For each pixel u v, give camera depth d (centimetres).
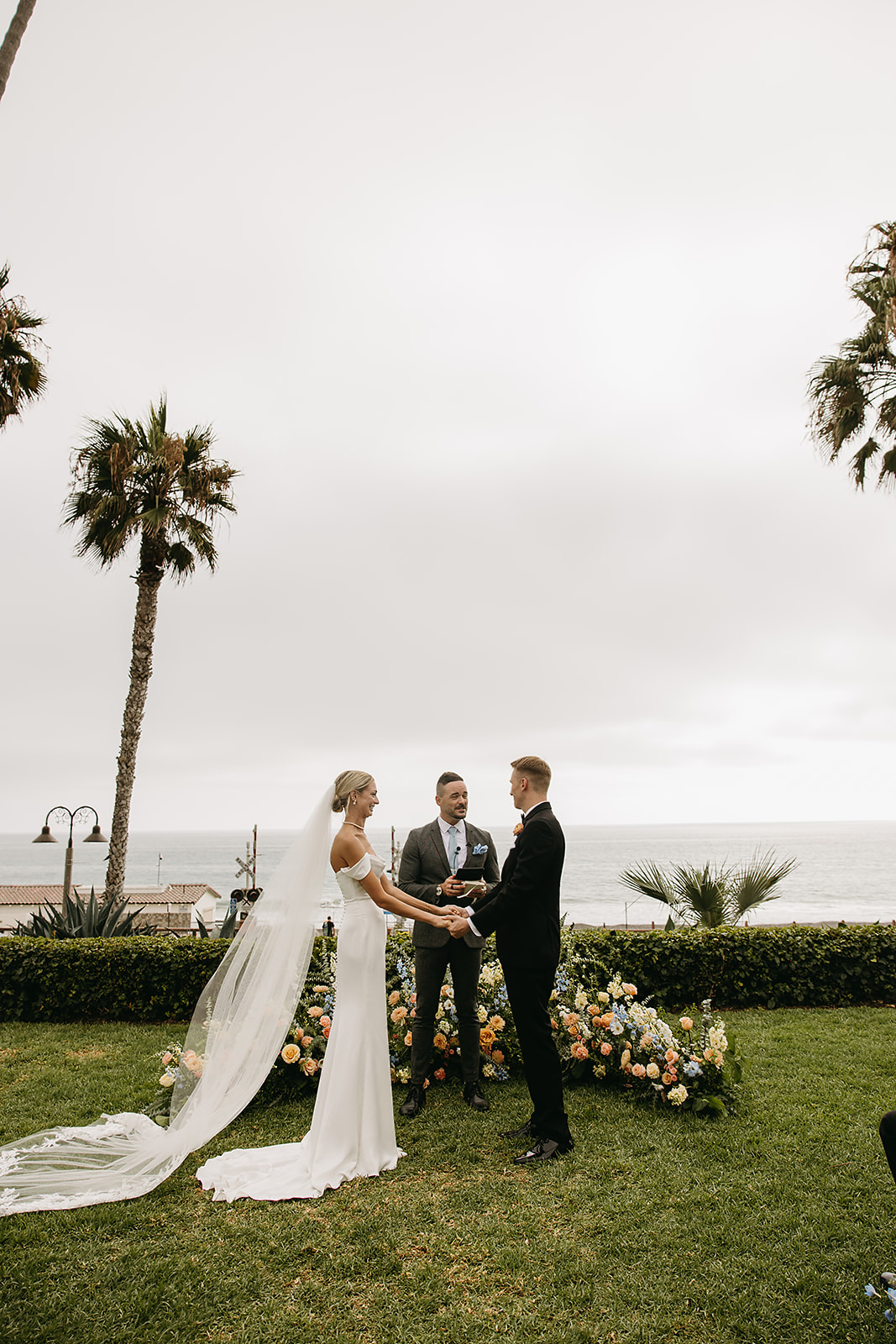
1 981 783
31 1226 329
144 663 1238
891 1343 247
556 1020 548
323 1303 277
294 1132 444
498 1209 342
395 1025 545
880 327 1019
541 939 415
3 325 985
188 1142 386
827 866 12106
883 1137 276
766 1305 269
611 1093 496
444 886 488
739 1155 393
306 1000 548
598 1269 293
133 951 780
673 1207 339
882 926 829
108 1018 779
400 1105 491
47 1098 517
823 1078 527
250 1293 283
